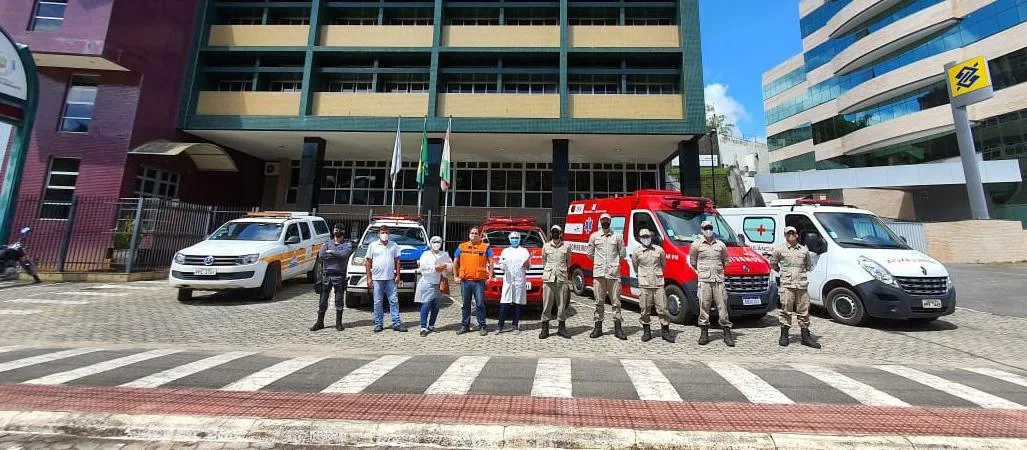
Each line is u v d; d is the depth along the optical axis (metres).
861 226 8.66
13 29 14.27
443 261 7.43
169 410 3.68
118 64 15.06
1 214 11.46
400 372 5.00
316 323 7.53
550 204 23.23
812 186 26.89
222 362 5.36
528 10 20.88
